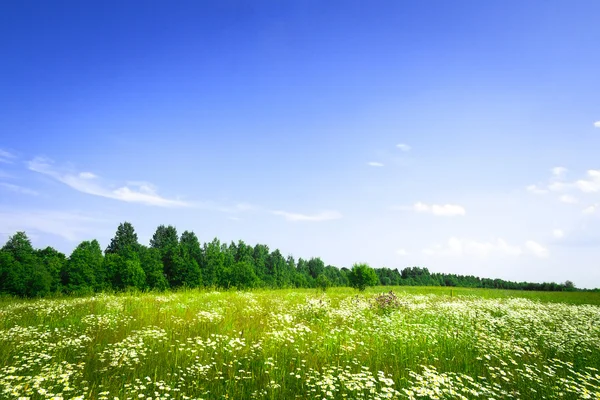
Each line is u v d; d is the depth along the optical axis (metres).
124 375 7.03
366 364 8.24
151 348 8.79
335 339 10.00
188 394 6.45
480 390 6.76
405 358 8.64
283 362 8.16
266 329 11.29
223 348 8.76
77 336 10.56
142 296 20.92
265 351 8.77
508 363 8.73
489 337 10.50
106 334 10.48
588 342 10.65
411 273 132.25
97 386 6.59
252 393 6.54
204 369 7.53
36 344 9.29
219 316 12.82
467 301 21.02
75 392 6.20
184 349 8.81
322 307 14.62
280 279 65.88
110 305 15.92
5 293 27.88
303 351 8.91
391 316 13.53
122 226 71.25
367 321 12.73
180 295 21.00
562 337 10.97
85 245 50.50
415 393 6.55
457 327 12.34
